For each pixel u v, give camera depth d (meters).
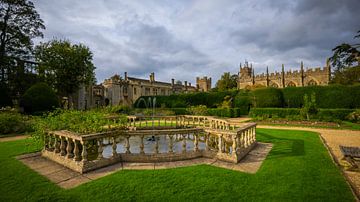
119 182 4.62
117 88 49.44
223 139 7.77
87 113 8.92
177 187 4.32
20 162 6.43
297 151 7.60
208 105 35.28
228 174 5.14
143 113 30.02
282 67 52.41
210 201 3.72
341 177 4.88
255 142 8.93
